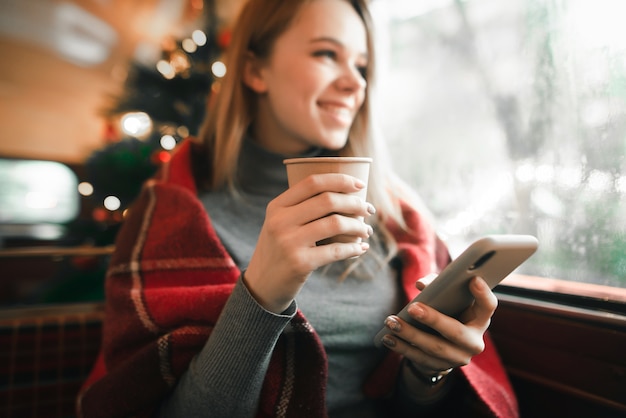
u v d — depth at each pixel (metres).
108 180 1.88
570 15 0.81
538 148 0.88
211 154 0.86
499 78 0.96
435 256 0.93
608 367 0.69
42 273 2.68
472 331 0.46
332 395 0.71
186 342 0.58
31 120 4.70
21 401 1.05
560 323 0.75
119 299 0.65
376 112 0.87
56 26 4.20
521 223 0.93
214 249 0.68
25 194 4.24
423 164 1.18
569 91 0.81
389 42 1.24
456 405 0.74
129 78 1.92
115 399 0.58
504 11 0.94
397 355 0.74
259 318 0.46
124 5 3.73
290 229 0.42
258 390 0.52
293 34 0.73
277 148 0.84
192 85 1.86
